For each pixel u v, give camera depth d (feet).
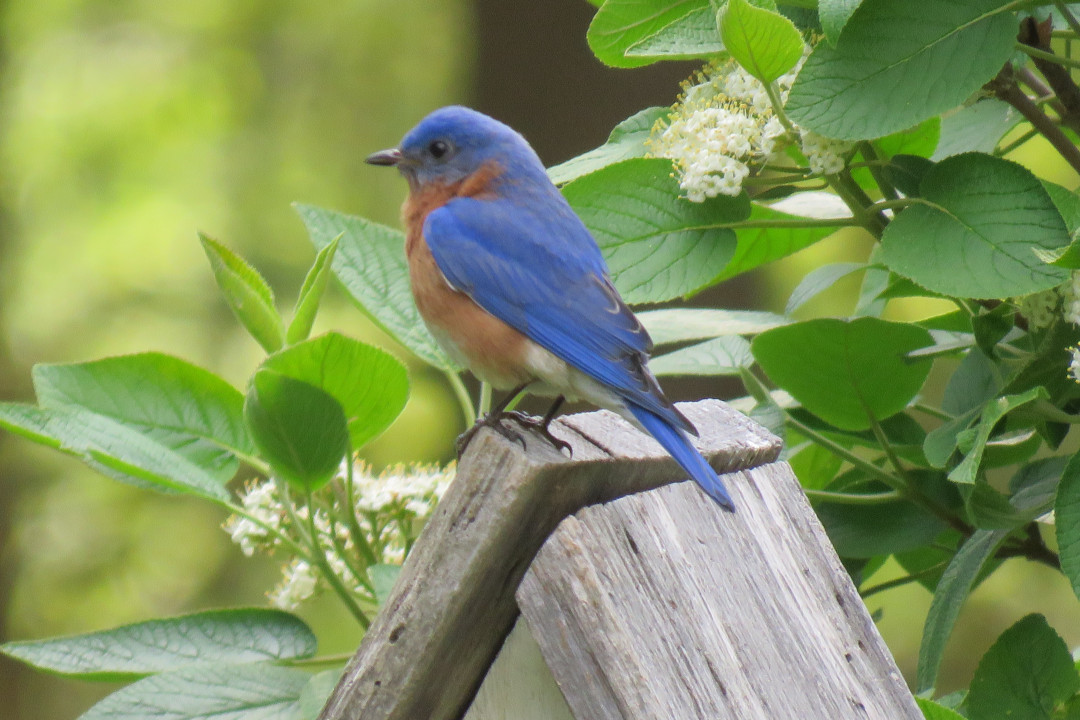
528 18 56.49
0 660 85.15
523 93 56.65
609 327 24.94
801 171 25.86
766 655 21.50
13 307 89.81
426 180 28.99
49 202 93.25
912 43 23.41
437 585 20.17
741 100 25.89
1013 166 23.84
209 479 23.39
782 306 64.90
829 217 27.84
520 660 21.34
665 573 20.89
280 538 24.12
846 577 24.41
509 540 19.99
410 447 75.61
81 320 91.04
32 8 93.86
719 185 24.86
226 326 90.99
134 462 22.66
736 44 23.90
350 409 24.38
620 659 19.35
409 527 25.98
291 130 94.17
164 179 93.61
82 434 22.79
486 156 28.37
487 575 20.12
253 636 24.04
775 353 26.55
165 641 23.80
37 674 87.04
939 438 25.36
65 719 87.71
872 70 23.48
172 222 92.48
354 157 93.40
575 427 22.52
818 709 21.62
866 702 22.54
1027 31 25.88
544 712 21.24
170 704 22.27
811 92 23.63
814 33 27.32
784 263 66.59
